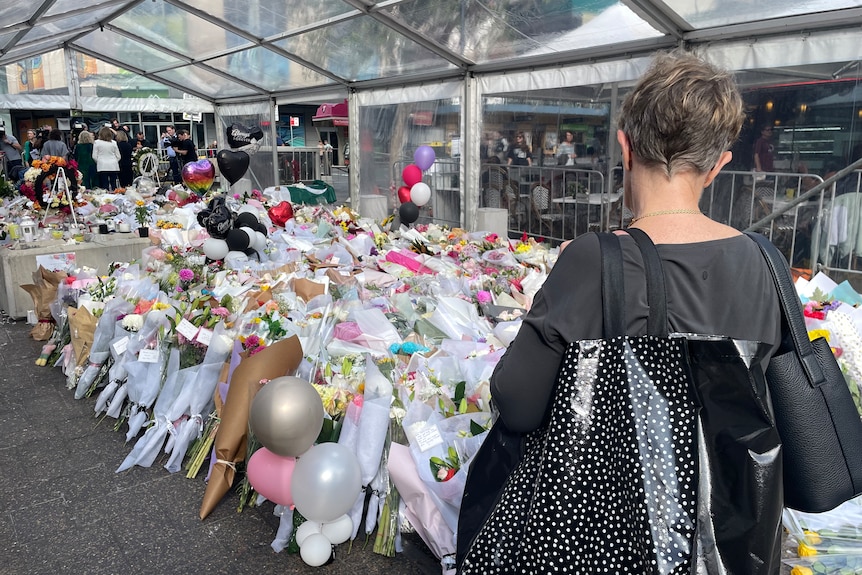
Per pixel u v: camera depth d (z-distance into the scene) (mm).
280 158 12133
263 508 2721
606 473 986
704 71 1045
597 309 1002
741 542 923
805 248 4992
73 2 7293
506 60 7125
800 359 1066
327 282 4074
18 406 3781
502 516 1062
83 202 7871
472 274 4777
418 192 6895
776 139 5039
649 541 927
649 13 4949
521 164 7340
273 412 2111
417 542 2447
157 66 11484
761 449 937
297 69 9688
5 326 5438
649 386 968
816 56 4648
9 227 6316
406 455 2338
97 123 19781
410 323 3617
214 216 4980
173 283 4203
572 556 990
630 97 1094
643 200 1085
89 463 3107
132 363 3330
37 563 2369
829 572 1917
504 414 1094
